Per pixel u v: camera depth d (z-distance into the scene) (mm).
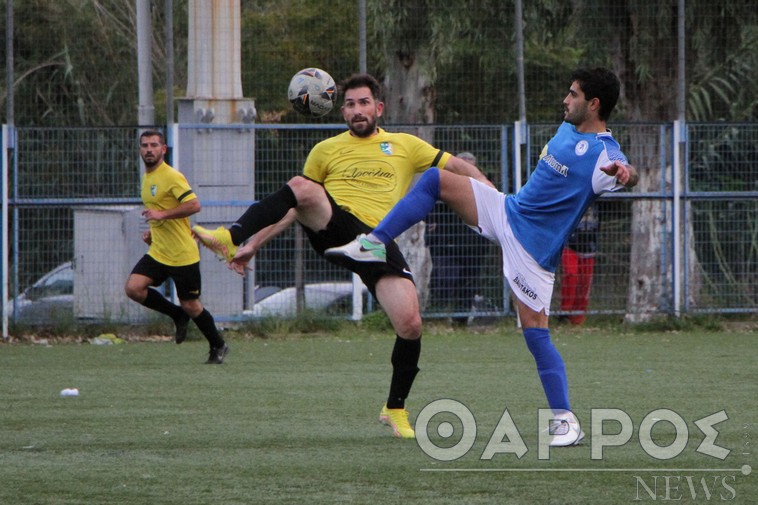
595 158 19172
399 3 48375
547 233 19500
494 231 19859
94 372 31766
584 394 26422
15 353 37719
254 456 18594
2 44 51781
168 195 33562
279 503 15258
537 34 49531
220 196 43406
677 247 45375
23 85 53562
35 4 52969
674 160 45281
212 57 44531
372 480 16703
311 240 22797
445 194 20031
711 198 45500
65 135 42938
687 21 47250
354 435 20797
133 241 43312
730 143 46188
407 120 49688
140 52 47156
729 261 46062
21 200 42469
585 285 45438
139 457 18531
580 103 19312
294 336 43344
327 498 15531
